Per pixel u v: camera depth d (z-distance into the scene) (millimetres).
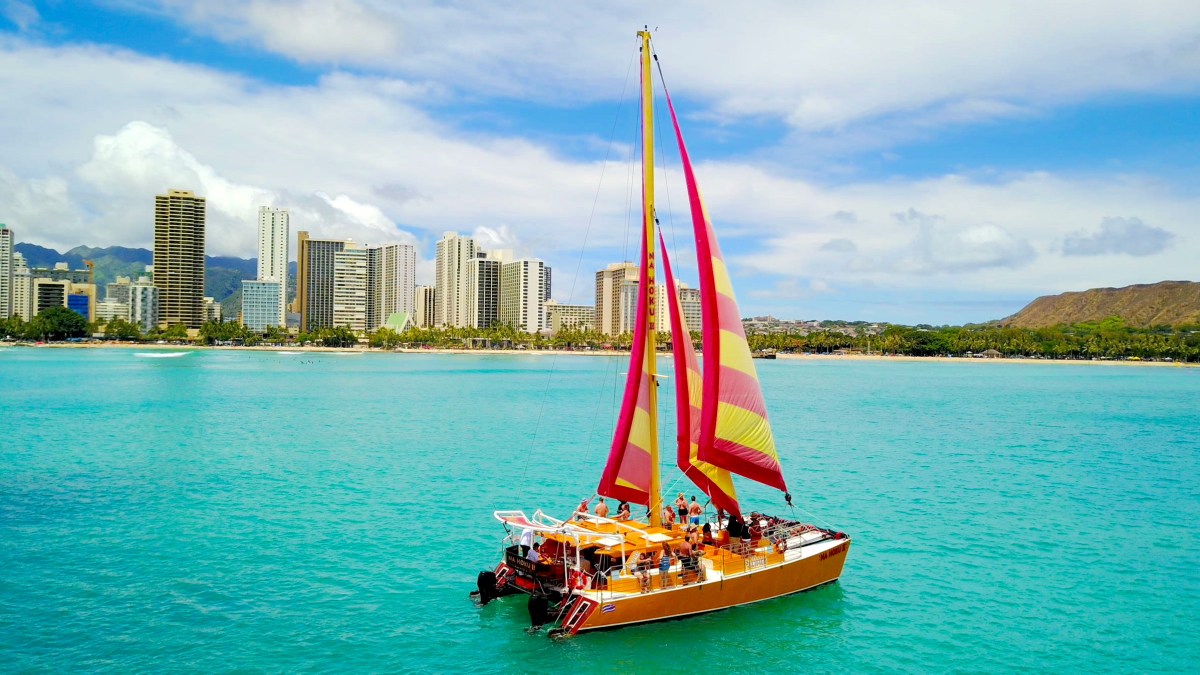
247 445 75062
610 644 27266
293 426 91000
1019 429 93750
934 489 55094
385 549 39094
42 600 31578
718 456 30250
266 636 28281
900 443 79500
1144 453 74625
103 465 62969
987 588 34125
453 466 63500
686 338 32125
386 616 30250
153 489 53344
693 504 33188
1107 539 42062
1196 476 61656
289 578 34562
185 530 42344
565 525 30141
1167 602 32656
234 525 43500
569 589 27938
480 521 44781
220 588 33188
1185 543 41375
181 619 29797
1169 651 28047
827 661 26812
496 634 28562
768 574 30625
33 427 87062
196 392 138750
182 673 25359
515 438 81750
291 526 43375
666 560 28297
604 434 85312
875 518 46250
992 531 43469
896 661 26938
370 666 26016
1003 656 27516
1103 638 29062
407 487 54531
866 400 135875
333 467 62719
